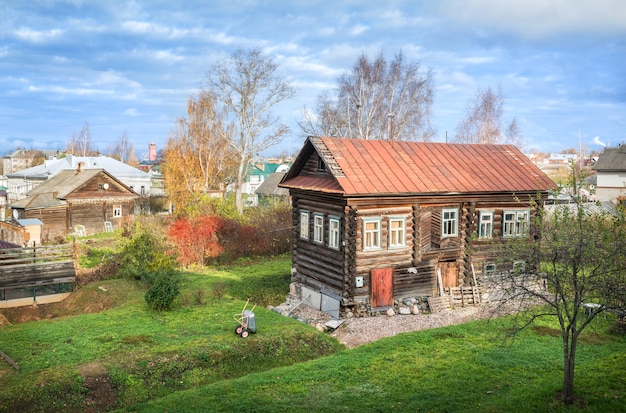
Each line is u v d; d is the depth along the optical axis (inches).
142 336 760.3
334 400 561.9
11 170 4601.4
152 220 1742.1
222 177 2559.1
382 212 952.3
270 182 2928.2
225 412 532.1
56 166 2684.5
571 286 538.9
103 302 1014.4
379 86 2017.7
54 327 804.6
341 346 797.2
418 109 2032.5
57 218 1969.7
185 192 2114.9
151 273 1157.7
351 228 922.1
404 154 1043.9
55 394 572.1
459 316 927.0
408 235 983.0
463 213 1032.2
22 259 1039.6
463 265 1042.7
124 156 5022.1
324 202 1005.2
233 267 1472.7
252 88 2186.3
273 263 1536.7
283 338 772.0
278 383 610.5
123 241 1295.5
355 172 939.3
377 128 2081.7
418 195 962.1
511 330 646.5
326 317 973.8
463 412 524.4
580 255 503.8
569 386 536.1
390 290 966.4
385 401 558.6
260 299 1119.0
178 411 537.3
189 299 1018.7
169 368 652.1
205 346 712.4
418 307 983.6
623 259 506.3
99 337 753.0
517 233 1071.0
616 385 572.7
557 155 5944.9
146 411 538.6
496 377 611.5
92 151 4817.9
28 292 1071.0
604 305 522.9
